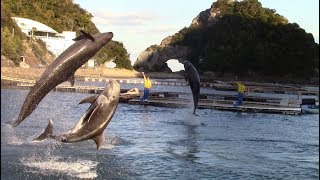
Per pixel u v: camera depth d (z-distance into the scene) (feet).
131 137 69.46
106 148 57.41
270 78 456.86
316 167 52.80
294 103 133.49
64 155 51.47
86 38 37.06
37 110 104.22
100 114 39.52
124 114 106.11
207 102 132.36
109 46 445.37
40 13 386.11
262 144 69.67
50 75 36.24
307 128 94.38
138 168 48.52
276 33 469.16
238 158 57.00
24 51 297.94
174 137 71.92
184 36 596.29
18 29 307.58
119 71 422.82
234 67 477.77
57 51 346.54
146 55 593.01
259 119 108.27
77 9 424.87
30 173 42.96
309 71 451.94
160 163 51.57
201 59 542.16
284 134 82.99
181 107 128.16
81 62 36.91
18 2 375.66
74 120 89.45
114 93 40.14
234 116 112.98
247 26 488.85
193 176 46.55
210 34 550.77
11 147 52.90
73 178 42.93
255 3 541.34
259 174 48.85
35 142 56.65
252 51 467.11
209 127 87.40
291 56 451.53
